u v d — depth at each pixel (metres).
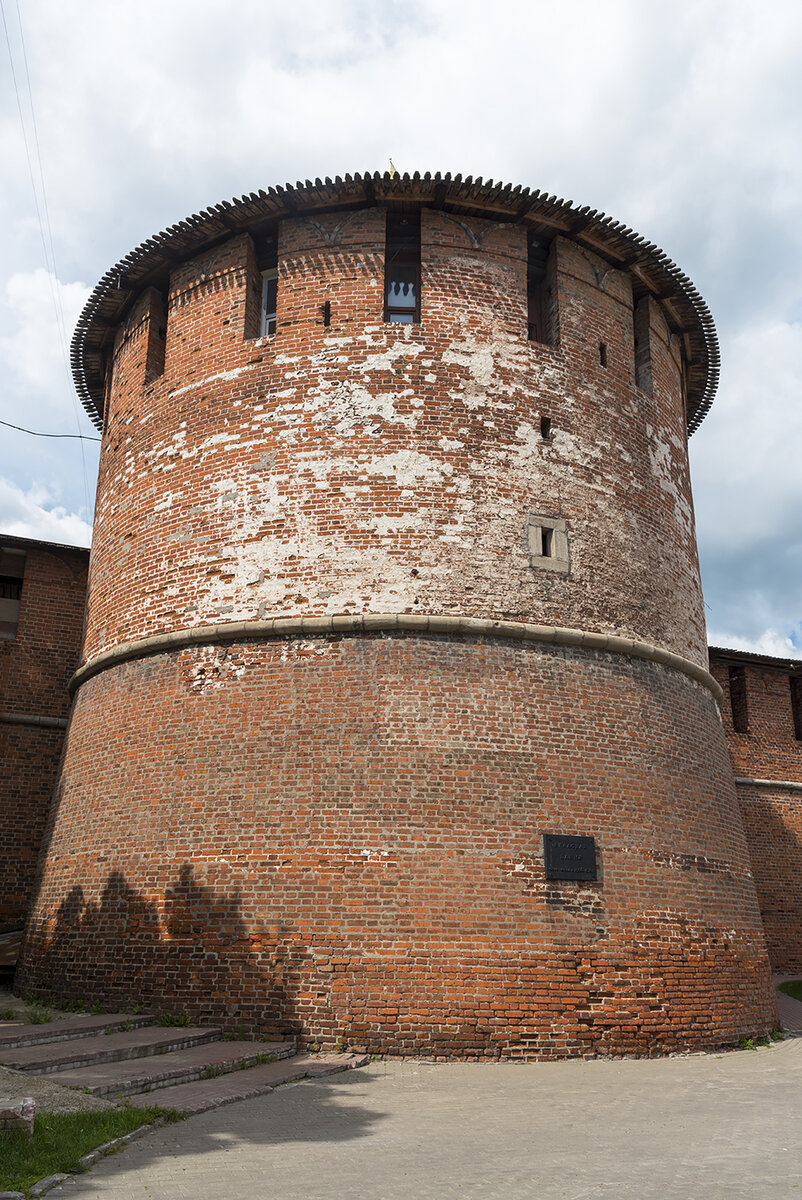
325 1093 10.20
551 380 17.06
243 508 16.02
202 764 14.70
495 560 15.45
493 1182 6.66
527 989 12.96
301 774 14.04
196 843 14.22
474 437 16.06
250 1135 8.13
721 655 26.52
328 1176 6.85
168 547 16.62
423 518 15.41
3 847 21.20
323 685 14.50
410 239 17.80
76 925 15.11
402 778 13.80
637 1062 12.74
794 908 25.52
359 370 16.28
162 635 15.91
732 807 17.14
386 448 15.76
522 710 14.60
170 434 17.47
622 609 16.41
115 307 20.19
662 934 14.20
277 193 16.94
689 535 19.22
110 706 16.45
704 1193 6.32
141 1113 8.44
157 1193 6.41
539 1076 11.41
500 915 13.25
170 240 18.19
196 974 13.44
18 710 22.25
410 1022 12.58
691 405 23.36
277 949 13.15
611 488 17.16
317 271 17.11
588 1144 7.85
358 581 15.04
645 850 14.61
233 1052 11.68
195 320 18.08
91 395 23.02
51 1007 14.56
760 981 15.55
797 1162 7.21
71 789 16.84
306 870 13.46
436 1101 9.80
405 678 14.41
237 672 15.04
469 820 13.69
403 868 13.31
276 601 15.22
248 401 16.67
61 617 23.39
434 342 16.48
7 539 22.92
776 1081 11.09
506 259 17.42
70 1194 6.38
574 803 14.32
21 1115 7.41
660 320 20.03
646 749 15.42
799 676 28.20
